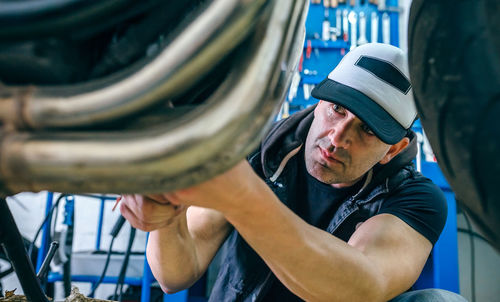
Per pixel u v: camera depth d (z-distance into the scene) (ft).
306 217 3.00
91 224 6.99
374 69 2.50
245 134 0.85
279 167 2.89
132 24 0.97
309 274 1.62
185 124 0.82
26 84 0.92
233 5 0.82
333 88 2.56
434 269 4.34
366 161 2.59
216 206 1.17
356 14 8.27
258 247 1.50
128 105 0.83
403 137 2.57
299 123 2.99
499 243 1.19
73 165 0.80
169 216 1.53
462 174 1.16
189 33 0.83
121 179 0.82
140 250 6.91
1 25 0.81
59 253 4.66
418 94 1.26
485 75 1.04
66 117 0.82
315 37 8.00
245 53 0.89
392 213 2.53
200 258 2.83
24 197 7.04
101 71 0.98
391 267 2.11
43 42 0.86
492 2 1.06
